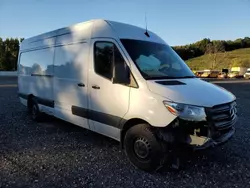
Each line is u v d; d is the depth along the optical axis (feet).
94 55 16.07
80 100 17.29
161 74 14.46
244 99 45.03
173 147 12.44
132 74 13.70
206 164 14.44
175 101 12.09
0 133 20.31
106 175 12.91
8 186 11.63
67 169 13.55
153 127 12.91
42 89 22.47
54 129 21.71
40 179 12.36
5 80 104.06
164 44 17.60
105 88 15.11
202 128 12.20
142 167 13.39
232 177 12.92
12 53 187.42
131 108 13.60
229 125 13.35
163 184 12.08
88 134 20.11
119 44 14.67
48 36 21.71
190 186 11.94
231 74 173.58
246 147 17.39
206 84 15.01
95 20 16.81
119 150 16.51
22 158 15.01
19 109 31.60
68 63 18.53
